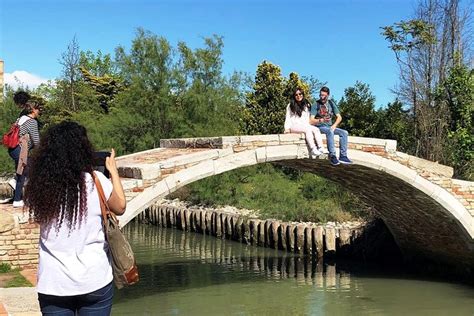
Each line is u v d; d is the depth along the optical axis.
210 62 28.11
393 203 16.11
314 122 12.84
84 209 3.39
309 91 37.12
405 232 17.28
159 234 25.53
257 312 12.25
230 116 28.73
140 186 11.42
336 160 12.87
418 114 23.86
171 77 27.95
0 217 9.36
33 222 3.83
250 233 21.78
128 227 28.41
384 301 13.45
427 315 12.23
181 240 23.47
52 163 3.41
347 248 18.69
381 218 18.02
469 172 20.02
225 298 13.57
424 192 14.12
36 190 3.40
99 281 3.38
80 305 3.40
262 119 33.94
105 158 3.74
